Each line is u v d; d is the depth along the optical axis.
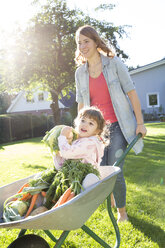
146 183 3.89
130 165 5.16
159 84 20.80
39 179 1.90
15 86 13.94
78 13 13.30
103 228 2.58
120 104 2.63
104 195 1.84
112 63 2.60
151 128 12.63
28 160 6.91
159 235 2.42
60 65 13.10
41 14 12.91
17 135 17.69
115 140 2.68
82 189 1.69
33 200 1.76
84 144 1.96
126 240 2.35
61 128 2.04
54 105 14.06
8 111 29.06
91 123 2.09
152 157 5.89
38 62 12.54
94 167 2.02
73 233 2.55
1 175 5.22
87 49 2.54
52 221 1.45
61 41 13.19
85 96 2.79
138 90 21.44
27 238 1.66
